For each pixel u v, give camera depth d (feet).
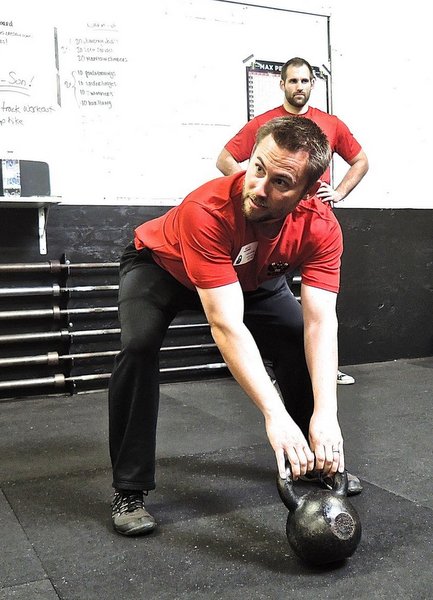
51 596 3.96
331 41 12.16
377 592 3.91
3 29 9.91
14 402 9.75
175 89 11.03
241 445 7.20
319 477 5.63
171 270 5.00
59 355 10.18
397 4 12.60
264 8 11.56
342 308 12.28
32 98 10.12
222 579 4.13
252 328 5.55
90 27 10.43
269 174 3.92
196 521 5.09
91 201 10.58
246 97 11.52
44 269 9.84
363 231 12.39
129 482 4.93
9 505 5.56
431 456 6.66
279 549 4.55
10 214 9.86
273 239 4.59
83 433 7.97
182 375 11.03
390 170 12.76
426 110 12.91
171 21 10.94
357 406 8.93
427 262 12.94
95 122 10.55
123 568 4.32
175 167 11.10
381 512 5.16
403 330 12.84
